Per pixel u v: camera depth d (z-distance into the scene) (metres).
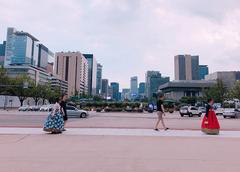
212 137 12.48
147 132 14.27
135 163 7.27
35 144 10.07
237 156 8.27
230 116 45.41
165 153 8.63
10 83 84.50
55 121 13.11
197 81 161.25
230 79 186.50
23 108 62.72
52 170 6.49
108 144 10.23
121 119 30.84
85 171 6.44
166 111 68.88
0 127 16.00
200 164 7.24
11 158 7.72
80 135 12.70
